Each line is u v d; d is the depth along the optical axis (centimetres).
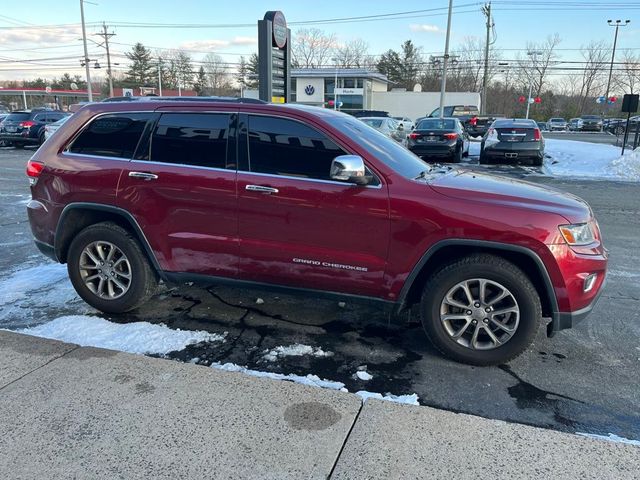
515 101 7538
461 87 7888
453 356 365
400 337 409
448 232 343
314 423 284
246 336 405
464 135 1725
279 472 247
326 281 380
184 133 402
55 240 440
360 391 328
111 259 430
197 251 404
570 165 1577
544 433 279
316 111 393
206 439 270
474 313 355
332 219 364
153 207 405
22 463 251
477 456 260
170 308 456
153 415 289
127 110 419
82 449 261
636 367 363
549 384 340
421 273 369
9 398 304
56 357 354
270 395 311
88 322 422
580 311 345
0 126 2216
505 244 336
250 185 378
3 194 1070
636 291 517
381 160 365
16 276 540
